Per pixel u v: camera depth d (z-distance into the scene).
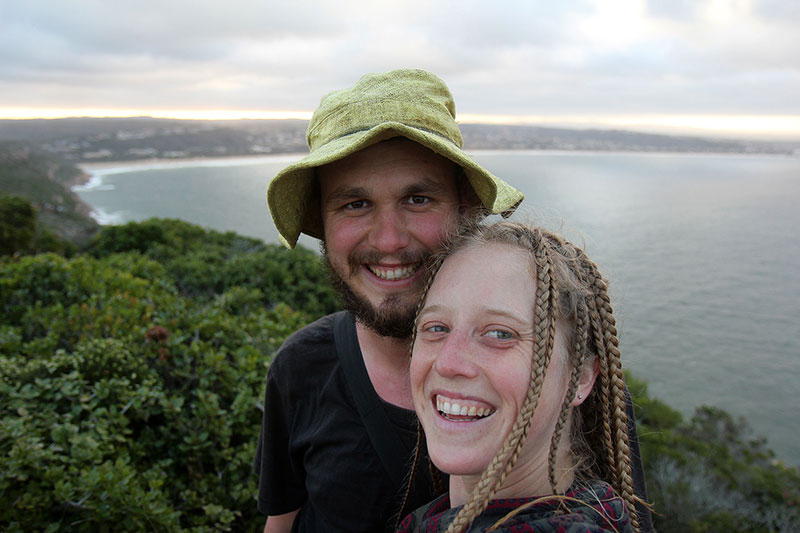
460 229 0.51
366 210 0.56
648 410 7.06
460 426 0.43
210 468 1.40
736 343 18.77
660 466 4.00
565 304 0.45
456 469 0.42
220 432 1.38
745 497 4.43
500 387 0.42
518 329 0.42
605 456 0.50
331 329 0.67
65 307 2.15
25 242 10.27
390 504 0.61
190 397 1.51
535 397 0.41
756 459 6.36
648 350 17.03
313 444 0.65
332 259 0.60
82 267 2.50
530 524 0.38
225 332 1.92
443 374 0.43
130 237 6.18
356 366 0.62
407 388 0.61
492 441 0.42
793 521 4.01
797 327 21.50
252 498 1.34
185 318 1.94
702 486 3.88
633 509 0.48
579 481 0.45
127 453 1.24
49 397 1.28
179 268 3.85
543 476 0.44
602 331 0.48
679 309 22.77
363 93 0.56
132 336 1.63
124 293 2.29
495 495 0.44
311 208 0.66
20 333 1.79
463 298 0.44
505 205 0.58
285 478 0.73
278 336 2.06
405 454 0.60
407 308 0.56
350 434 0.62
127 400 1.35
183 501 1.28
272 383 0.70
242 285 3.64
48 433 1.20
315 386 0.66
